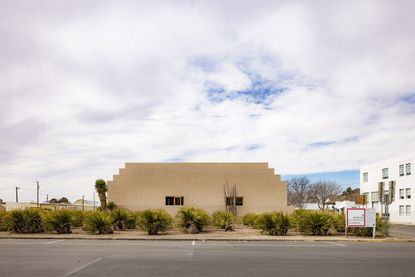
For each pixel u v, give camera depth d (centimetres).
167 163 4069
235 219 3209
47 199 7488
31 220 2617
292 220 2555
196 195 4031
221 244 1970
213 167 4066
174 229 2866
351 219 2392
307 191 9044
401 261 1391
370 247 1880
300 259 1413
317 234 2536
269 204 4031
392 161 5894
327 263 1325
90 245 1875
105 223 2534
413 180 5281
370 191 6644
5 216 2678
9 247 1775
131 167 4069
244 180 4053
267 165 4084
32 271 1147
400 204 5628
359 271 1181
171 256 1470
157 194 4034
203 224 2694
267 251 1656
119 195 4034
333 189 9044
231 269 1188
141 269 1181
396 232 3075
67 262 1314
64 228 2578
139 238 2244
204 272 1137
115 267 1216
